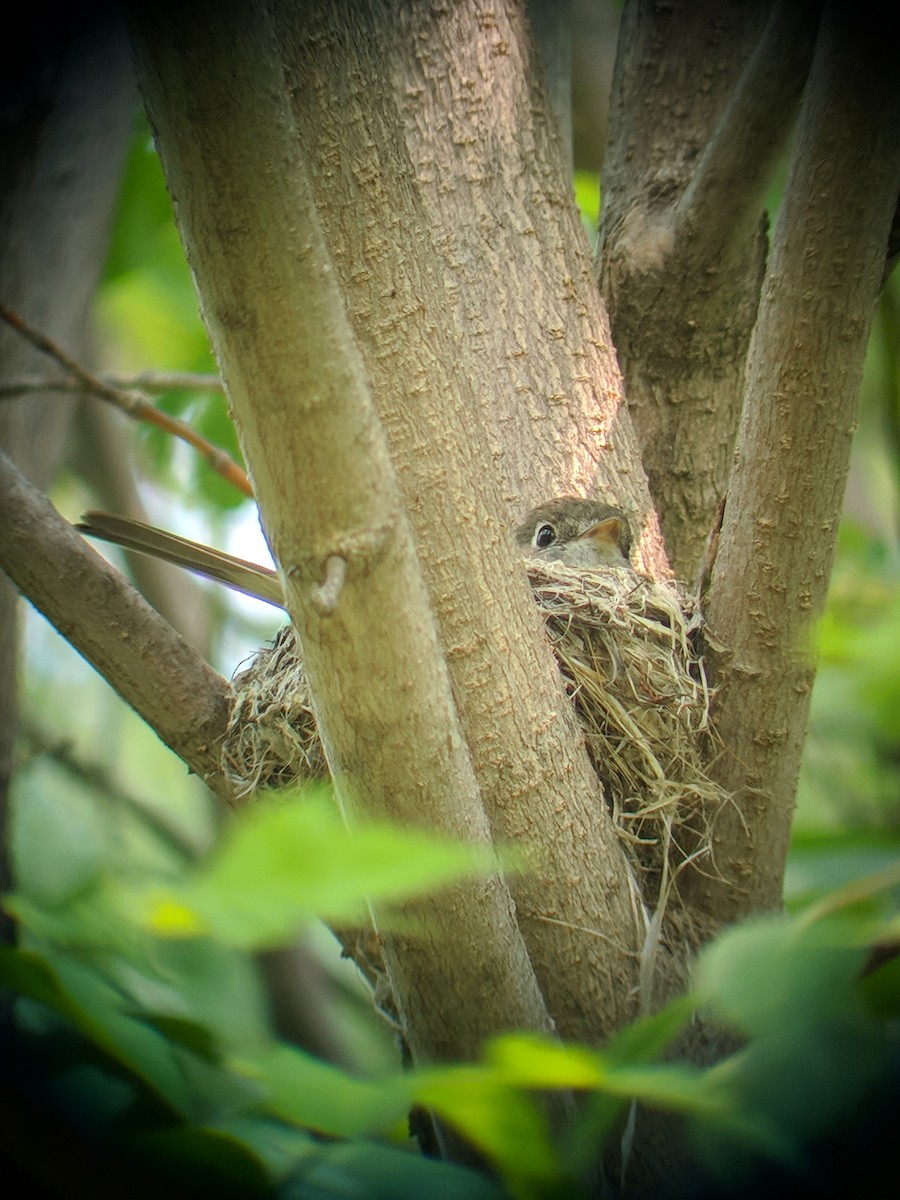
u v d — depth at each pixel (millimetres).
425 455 3346
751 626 3379
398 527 3314
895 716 3328
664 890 3373
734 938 2707
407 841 2064
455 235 3432
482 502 3350
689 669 3393
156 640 3377
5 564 3369
